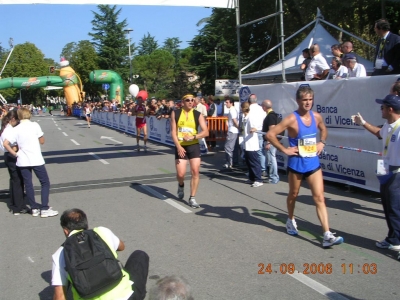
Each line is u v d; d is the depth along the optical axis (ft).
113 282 9.87
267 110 27.78
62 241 19.40
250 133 28.50
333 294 13.38
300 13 87.51
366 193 25.85
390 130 16.10
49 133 85.61
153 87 236.22
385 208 16.53
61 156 47.96
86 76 237.04
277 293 13.58
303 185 28.78
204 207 24.03
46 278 15.60
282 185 29.14
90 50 239.91
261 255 16.71
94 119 122.93
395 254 16.42
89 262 9.81
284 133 32.09
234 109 35.55
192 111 23.95
